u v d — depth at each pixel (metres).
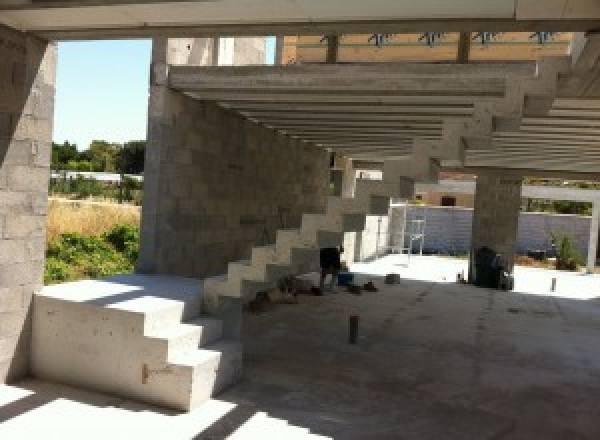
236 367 6.23
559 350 8.97
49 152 5.93
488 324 10.68
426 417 5.69
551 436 5.44
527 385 7.01
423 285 15.40
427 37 8.88
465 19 4.43
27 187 5.70
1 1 4.70
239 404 5.64
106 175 34.09
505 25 4.50
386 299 12.66
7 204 5.48
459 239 27.30
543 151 11.37
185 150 8.67
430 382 6.85
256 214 11.45
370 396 6.20
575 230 26.59
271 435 4.95
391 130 10.88
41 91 5.71
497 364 7.89
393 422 5.48
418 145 5.54
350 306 11.45
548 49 8.23
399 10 4.34
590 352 8.97
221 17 4.77
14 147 5.47
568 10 4.10
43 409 5.18
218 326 6.38
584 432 5.59
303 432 5.06
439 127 10.02
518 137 9.65
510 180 15.90
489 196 16.08
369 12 4.43
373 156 16.91
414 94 7.40
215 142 9.55
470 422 5.64
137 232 14.60
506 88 5.55
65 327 5.84
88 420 5.00
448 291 14.60
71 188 27.64
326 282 14.19
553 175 15.37
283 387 6.26
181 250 8.75
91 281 7.10
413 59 8.98
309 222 6.09
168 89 8.13
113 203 23.11
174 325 5.99
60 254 11.92
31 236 5.86
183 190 8.69
